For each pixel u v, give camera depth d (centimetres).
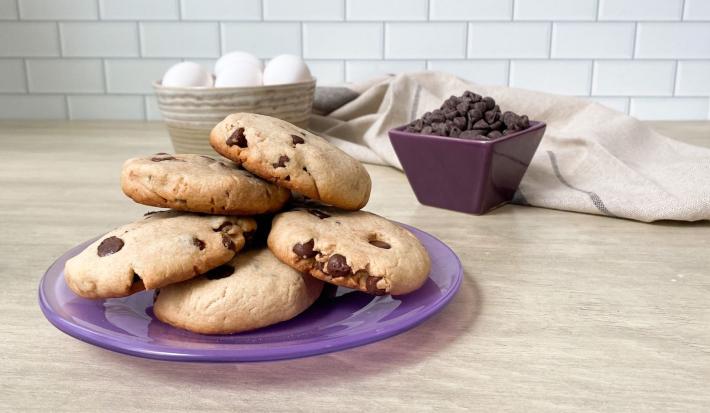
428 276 56
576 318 55
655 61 104
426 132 71
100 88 109
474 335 53
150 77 108
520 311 56
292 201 60
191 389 49
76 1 104
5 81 109
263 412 47
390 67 106
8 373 50
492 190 71
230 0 103
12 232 67
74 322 50
